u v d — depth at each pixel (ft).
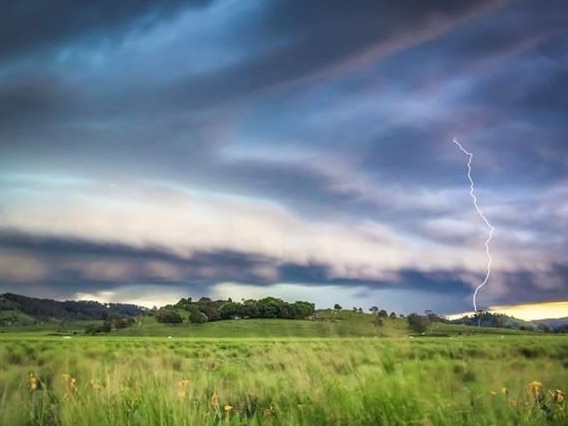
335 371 19.49
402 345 21.72
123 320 308.60
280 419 17.21
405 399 16.22
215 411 18.42
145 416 16.38
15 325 422.82
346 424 16.35
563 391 18.01
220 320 261.24
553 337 81.66
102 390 18.56
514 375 20.97
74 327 414.21
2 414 17.58
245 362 31.63
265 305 199.11
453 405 16.22
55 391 20.21
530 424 15.49
